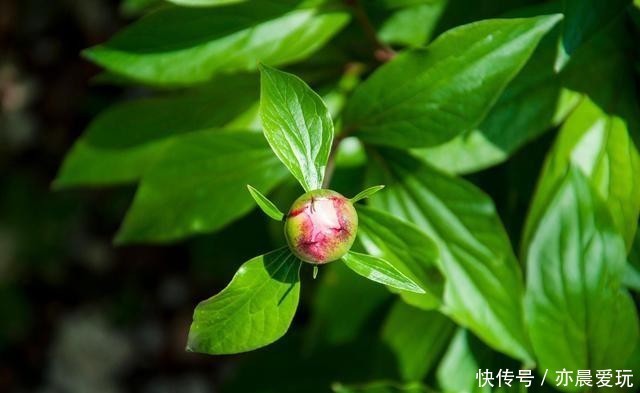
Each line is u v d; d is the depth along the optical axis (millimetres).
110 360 1539
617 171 620
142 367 1543
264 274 561
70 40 1594
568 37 593
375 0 656
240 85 698
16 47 1613
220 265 1242
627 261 645
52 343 1546
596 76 631
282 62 647
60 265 1524
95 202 1527
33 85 1592
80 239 1541
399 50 697
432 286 614
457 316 632
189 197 668
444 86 600
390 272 557
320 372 860
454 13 676
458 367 698
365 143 650
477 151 640
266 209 556
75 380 1534
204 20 648
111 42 652
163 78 650
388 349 738
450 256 639
